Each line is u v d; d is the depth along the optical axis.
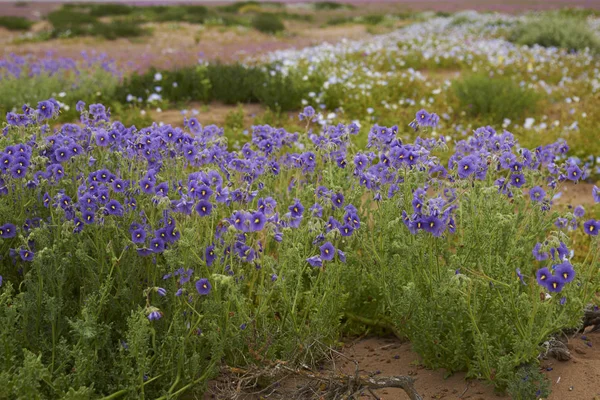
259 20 32.47
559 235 3.27
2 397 2.68
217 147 4.30
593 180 8.36
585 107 11.93
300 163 4.63
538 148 4.35
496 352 3.52
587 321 4.12
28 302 3.12
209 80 12.66
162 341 3.25
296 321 3.82
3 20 33.25
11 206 3.67
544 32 21.48
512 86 11.80
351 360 3.91
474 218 3.79
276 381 3.48
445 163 8.49
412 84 13.36
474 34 25.02
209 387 3.49
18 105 11.23
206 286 3.17
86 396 2.80
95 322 3.00
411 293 3.54
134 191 3.69
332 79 11.74
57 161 3.92
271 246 4.75
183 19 36.22
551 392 3.38
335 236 3.46
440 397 3.44
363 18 39.66
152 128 4.39
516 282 3.60
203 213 3.30
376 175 4.10
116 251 3.52
